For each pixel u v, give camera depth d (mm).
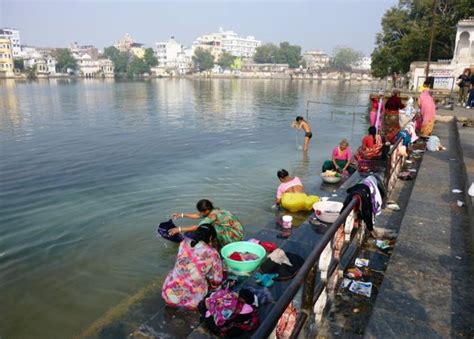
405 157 8336
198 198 8562
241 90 58000
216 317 3660
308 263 2502
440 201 5707
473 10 32094
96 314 4602
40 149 14312
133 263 5770
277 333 2596
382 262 4324
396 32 43625
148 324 4141
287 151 13789
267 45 145500
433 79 23703
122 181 9984
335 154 9883
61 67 124062
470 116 13758
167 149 14227
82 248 6254
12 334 4316
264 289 4172
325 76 126750
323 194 8398
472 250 4195
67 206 8172
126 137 16875
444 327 2969
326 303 3535
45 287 5184
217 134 17625
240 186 9391
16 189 9414
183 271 4332
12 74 103312
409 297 3354
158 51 144375
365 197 4207
